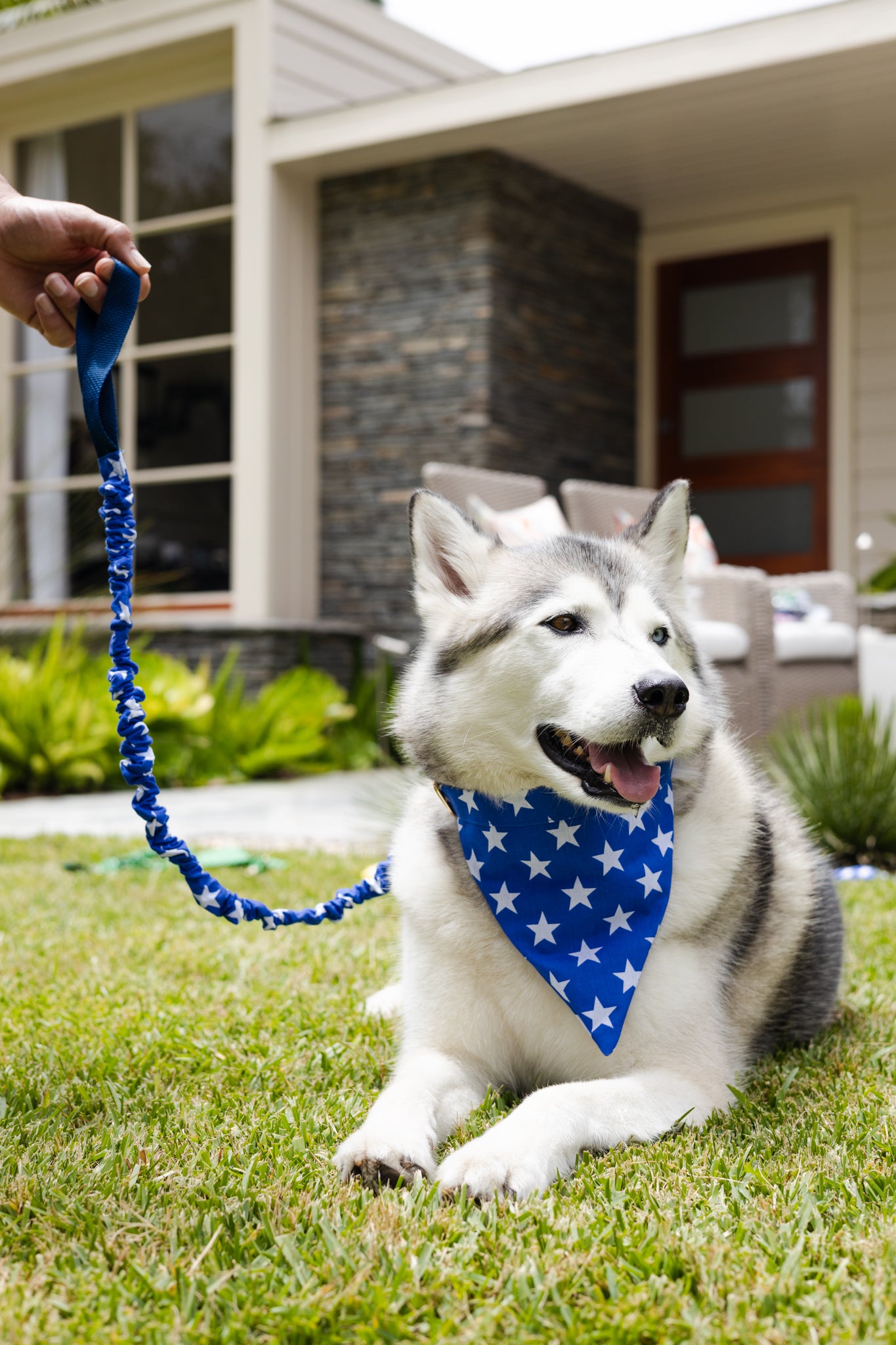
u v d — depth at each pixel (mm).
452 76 11234
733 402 10773
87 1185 1740
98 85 10773
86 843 5531
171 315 10531
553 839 2094
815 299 10406
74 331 2258
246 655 9539
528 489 7047
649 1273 1475
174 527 10492
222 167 10250
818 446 10438
